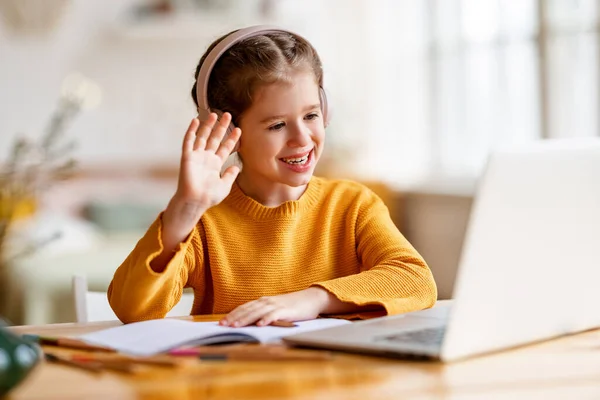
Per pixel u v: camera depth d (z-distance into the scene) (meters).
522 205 1.10
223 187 1.42
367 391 0.92
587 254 1.21
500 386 0.94
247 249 1.73
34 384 0.98
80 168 5.58
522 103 4.11
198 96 1.68
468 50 4.57
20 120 5.62
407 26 5.16
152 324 1.27
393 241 1.72
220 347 1.17
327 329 1.21
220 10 5.70
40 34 5.63
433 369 1.02
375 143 5.42
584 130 3.62
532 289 1.14
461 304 1.05
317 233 1.79
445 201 4.34
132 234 5.18
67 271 3.99
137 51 5.79
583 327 1.23
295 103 1.64
